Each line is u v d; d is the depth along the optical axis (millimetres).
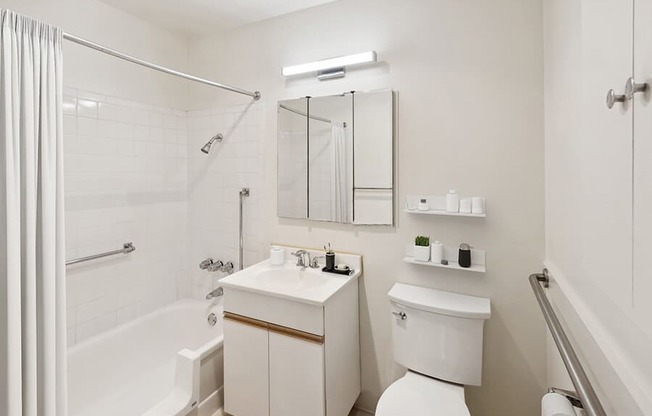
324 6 2080
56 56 1245
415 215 1859
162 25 2406
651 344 550
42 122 1190
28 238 1130
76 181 1982
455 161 1745
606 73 753
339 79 2041
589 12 870
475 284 1729
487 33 1655
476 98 1686
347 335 1872
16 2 1697
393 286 1884
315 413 1620
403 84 1861
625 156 655
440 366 1605
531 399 1640
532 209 1593
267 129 2303
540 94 1558
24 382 1123
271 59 2270
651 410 537
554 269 1376
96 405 1957
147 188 2396
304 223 2193
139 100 2318
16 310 1095
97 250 2104
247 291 1794
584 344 942
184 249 2697
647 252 566
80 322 2023
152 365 2316
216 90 2506
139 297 2367
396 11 1869
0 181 1088
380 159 1911
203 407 1863
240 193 2385
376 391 2008
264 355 1755
